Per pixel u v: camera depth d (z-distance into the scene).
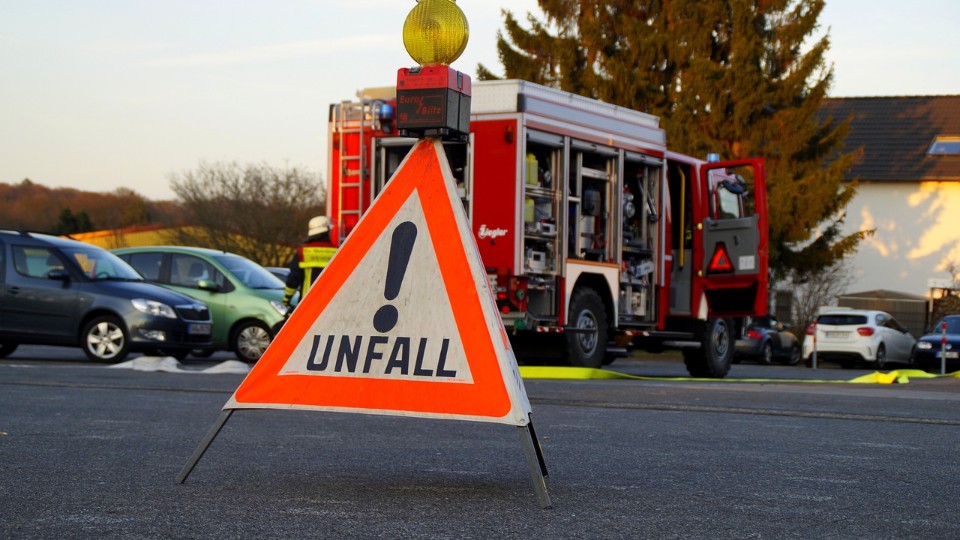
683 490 4.86
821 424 7.98
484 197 13.24
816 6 34.34
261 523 3.96
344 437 6.65
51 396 8.98
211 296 16.56
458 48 4.84
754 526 4.06
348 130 14.02
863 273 44.94
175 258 16.95
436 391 4.48
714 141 33.97
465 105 4.89
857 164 44.66
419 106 4.76
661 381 13.66
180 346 14.88
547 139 13.49
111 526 3.89
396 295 4.63
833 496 4.79
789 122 34.12
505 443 6.44
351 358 4.63
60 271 14.93
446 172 4.72
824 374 21.30
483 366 4.44
